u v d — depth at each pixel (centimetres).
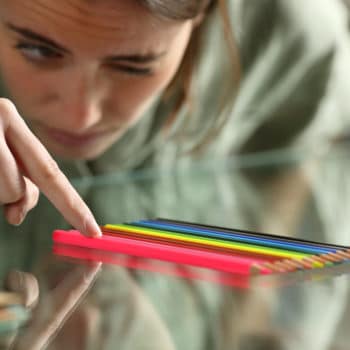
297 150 190
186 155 183
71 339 73
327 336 78
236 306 84
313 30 198
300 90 201
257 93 197
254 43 192
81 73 128
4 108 107
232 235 106
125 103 137
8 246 102
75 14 119
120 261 98
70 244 104
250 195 142
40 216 112
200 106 186
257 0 188
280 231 118
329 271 94
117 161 162
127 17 119
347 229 121
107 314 80
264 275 92
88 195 132
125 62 127
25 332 74
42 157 106
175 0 119
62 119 138
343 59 204
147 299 84
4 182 105
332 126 204
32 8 121
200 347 73
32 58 131
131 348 72
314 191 146
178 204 132
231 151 195
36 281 89
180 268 95
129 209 125
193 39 163
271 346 75
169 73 137
